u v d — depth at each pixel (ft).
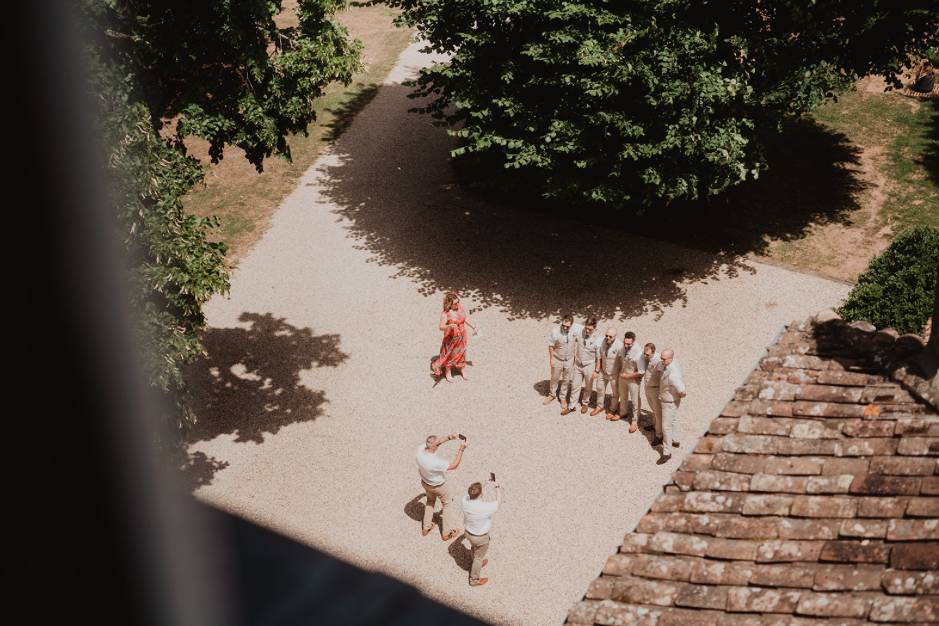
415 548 34.58
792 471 18.22
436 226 58.90
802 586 16.02
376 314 50.03
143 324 28.37
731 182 48.73
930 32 52.08
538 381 44.14
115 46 27.91
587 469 38.24
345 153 68.74
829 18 48.39
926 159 64.64
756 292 51.42
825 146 67.26
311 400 43.39
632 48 43.80
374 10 96.37
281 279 53.72
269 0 32.96
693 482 18.52
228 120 35.29
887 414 18.94
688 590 16.46
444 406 42.57
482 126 47.19
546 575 33.22
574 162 44.19
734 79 44.73
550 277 53.16
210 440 40.88
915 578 15.48
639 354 37.83
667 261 54.60
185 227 31.71
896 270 43.70
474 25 48.06
